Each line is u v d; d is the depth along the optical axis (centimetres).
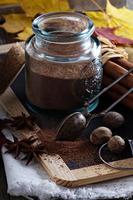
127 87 57
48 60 55
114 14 81
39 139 53
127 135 54
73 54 55
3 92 59
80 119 52
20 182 48
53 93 56
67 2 83
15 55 58
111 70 59
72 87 55
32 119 56
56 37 54
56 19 57
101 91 57
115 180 50
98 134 52
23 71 64
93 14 81
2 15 81
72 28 57
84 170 50
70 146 53
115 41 72
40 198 48
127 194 48
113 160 51
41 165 51
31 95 57
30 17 80
